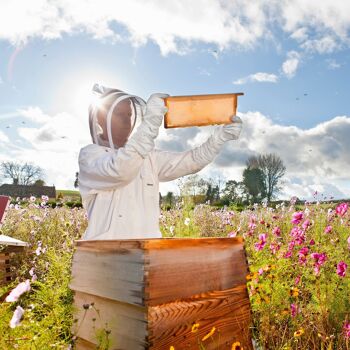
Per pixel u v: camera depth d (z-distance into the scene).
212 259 1.95
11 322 1.87
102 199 2.39
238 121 2.35
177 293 1.75
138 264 1.67
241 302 2.09
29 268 4.60
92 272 1.92
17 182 30.64
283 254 3.90
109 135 2.35
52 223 6.88
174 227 5.76
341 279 3.28
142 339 1.65
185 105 2.23
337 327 2.80
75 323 2.03
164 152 2.68
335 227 5.63
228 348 1.97
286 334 2.74
